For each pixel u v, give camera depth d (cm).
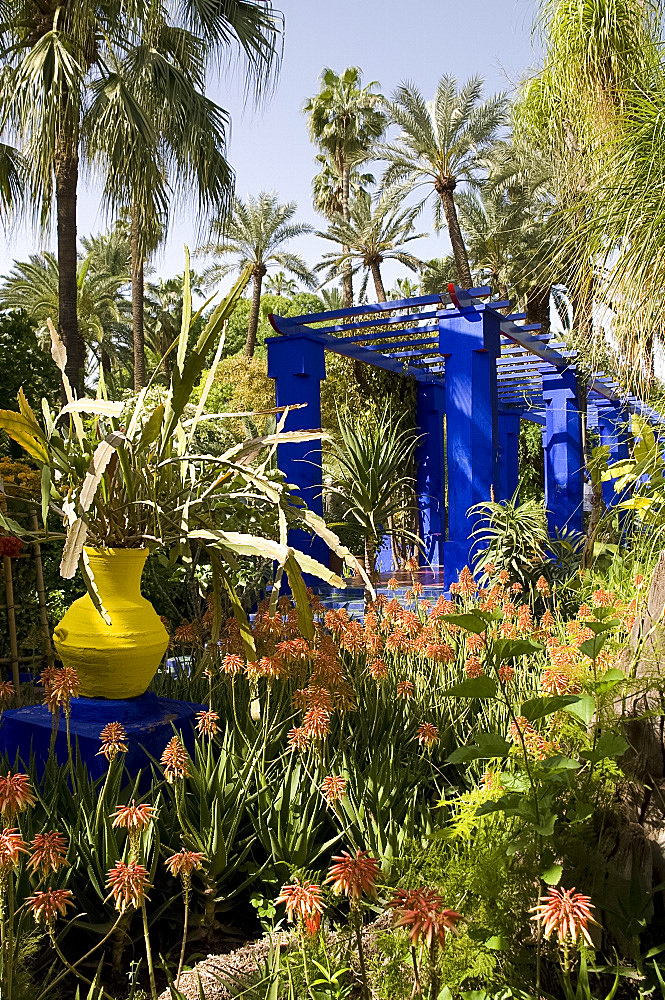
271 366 730
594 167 300
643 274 261
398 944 146
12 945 145
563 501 920
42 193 691
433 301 645
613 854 176
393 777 244
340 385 1366
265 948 177
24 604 445
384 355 921
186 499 304
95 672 268
